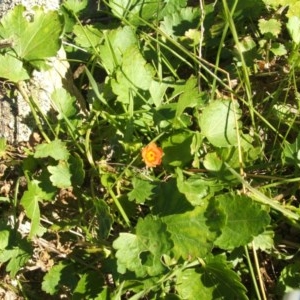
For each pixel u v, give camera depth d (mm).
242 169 232
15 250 241
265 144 251
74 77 274
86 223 245
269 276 236
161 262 217
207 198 220
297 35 251
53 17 248
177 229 220
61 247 247
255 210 215
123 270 221
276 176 242
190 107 247
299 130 248
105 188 247
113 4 270
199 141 232
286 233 239
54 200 245
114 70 245
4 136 260
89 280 235
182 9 269
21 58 250
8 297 250
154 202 229
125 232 234
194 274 223
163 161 237
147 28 273
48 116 258
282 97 258
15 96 254
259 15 269
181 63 267
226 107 235
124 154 247
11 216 250
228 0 269
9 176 257
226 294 220
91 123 250
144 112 245
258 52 260
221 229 215
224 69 264
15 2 260
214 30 265
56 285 240
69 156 242
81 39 262
